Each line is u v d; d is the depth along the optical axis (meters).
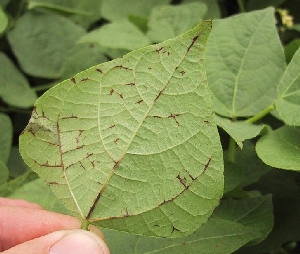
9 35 0.45
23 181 0.34
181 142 0.21
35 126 0.22
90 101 0.21
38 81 0.45
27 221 0.29
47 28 0.45
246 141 0.33
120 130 0.21
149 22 0.41
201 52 0.20
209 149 0.20
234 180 0.29
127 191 0.22
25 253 0.23
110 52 0.42
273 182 0.34
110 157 0.22
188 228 0.21
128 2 0.45
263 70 0.31
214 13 0.44
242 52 0.31
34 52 0.44
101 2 0.47
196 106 0.20
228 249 0.25
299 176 0.34
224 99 0.31
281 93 0.28
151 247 0.26
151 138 0.21
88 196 0.22
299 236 0.31
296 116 0.27
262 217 0.29
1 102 0.45
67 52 0.45
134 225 0.22
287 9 0.44
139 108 0.21
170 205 0.21
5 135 0.38
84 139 0.22
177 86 0.20
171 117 0.21
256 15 0.32
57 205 0.30
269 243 0.31
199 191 0.21
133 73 0.21
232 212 0.29
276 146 0.26
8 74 0.43
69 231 0.23
